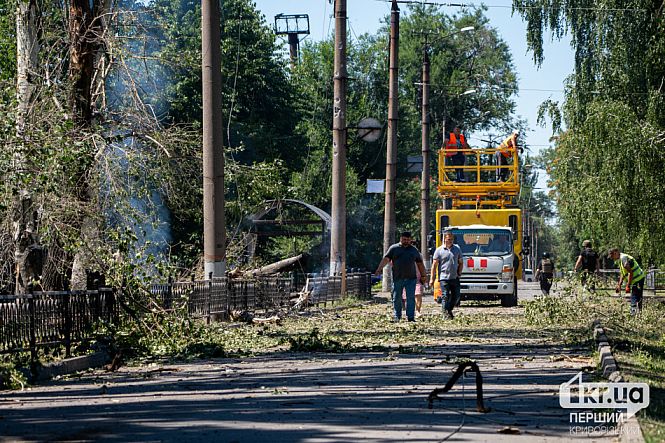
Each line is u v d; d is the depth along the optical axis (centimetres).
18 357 2812
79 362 3034
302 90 14950
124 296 3622
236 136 11344
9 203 3666
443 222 8262
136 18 4894
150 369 2958
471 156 9400
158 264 3931
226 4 11788
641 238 6325
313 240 11856
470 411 1930
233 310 5178
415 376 2622
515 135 8819
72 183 3822
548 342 3819
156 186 4950
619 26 7062
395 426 1750
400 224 16750
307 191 14038
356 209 14675
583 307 5109
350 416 1880
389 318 5569
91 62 4369
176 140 5034
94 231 3806
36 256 3934
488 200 8756
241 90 11712
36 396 2316
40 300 2970
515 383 2400
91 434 1700
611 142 6359
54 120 3916
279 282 6009
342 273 7412
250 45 11900
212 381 2577
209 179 5025
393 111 8681
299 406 2028
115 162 4353
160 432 1708
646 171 6275
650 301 6431
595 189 6556
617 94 7088
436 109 18450
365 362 3069
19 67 4434
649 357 3148
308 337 3812
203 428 1747
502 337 4128
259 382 2527
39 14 4525
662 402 2022
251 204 6606
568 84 7969
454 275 5522
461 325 4997
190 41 10781
